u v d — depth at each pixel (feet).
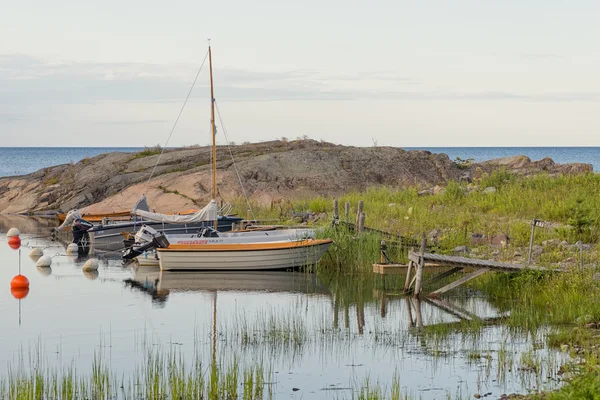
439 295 69.97
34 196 177.47
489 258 78.38
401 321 59.82
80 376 46.19
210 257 87.97
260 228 105.40
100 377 44.70
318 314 63.31
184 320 61.98
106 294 74.33
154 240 88.07
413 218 101.55
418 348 51.39
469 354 49.32
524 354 46.29
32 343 54.65
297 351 51.37
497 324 57.52
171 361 49.14
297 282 80.02
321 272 86.12
